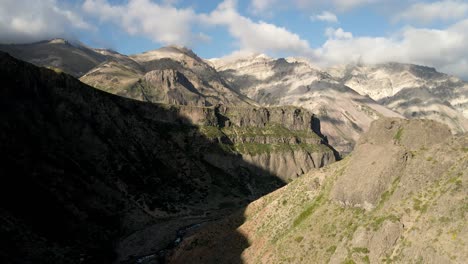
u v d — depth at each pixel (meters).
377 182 105.19
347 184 111.94
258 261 116.75
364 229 95.62
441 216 86.38
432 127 117.06
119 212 197.50
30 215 148.75
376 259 89.62
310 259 104.44
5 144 167.12
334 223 108.44
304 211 122.62
